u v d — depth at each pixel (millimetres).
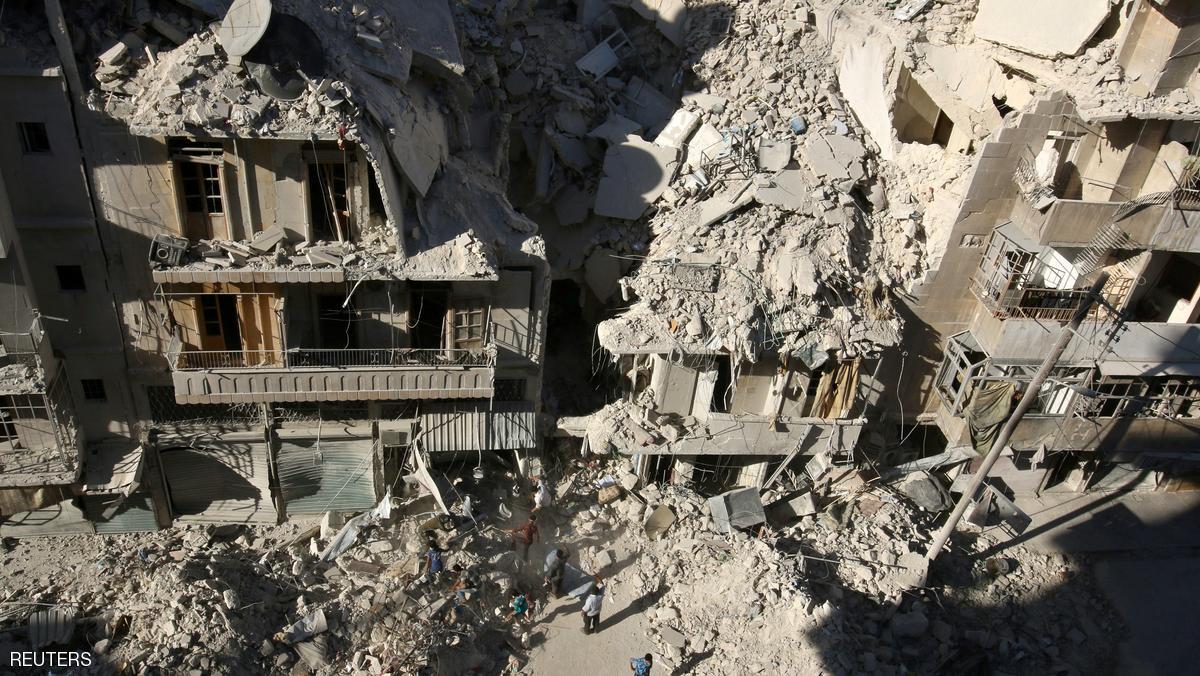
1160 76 27141
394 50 25938
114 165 23609
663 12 34562
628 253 31281
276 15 22922
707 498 32156
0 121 22469
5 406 25578
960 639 29781
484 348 27953
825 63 34469
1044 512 35062
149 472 28469
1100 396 31641
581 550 30328
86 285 25234
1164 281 31859
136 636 25203
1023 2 30719
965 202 29469
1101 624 31328
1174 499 36062
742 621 28266
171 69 22672
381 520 29609
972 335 31750
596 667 27125
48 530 28734
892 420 34156
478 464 32062
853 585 29734
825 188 31047
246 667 25172
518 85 32781
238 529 30047
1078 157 29469
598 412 30766
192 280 23938
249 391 26141
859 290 29938
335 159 24438
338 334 27562
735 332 28141
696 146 31984
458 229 26625
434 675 25797
